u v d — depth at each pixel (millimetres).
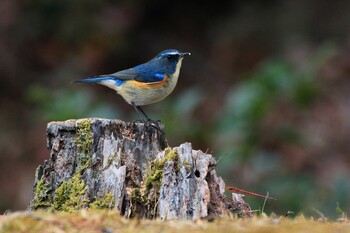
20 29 18109
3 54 17938
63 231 5348
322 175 14570
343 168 14852
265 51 18891
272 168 13789
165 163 6895
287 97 15055
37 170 7328
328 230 5426
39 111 15406
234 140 14172
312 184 13531
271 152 14500
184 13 19797
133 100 10055
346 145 15555
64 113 13781
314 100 15961
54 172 7195
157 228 5547
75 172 7141
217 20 19859
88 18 18344
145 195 6969
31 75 18000
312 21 19047
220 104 17828
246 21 19500
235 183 13500
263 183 13461
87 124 7215
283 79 14273
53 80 17844
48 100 14805
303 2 19391
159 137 7590
